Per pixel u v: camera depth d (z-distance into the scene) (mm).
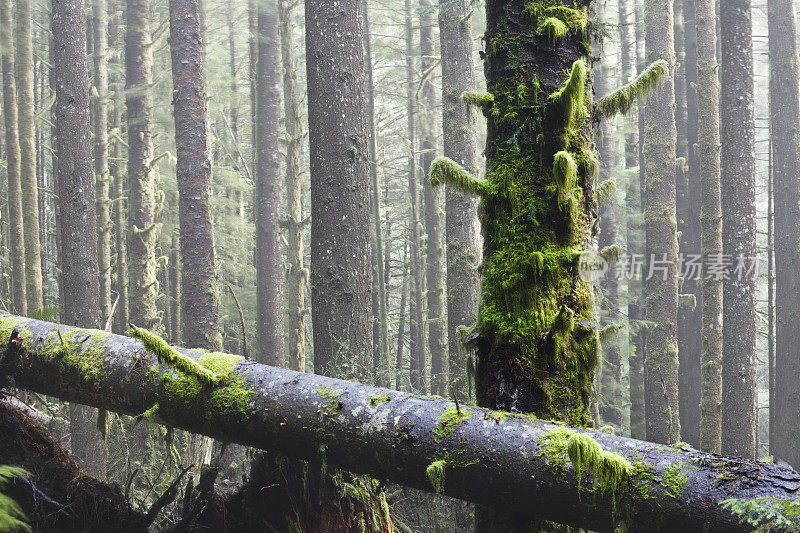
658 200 11391
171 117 14984
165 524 4973
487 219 3059
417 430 2898
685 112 14336
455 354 8227
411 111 18266
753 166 9773
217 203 16219
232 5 17297
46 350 3908
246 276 17719
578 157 2996
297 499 4277
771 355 14664
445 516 5809
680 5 14656
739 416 9656
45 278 16734
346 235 6586
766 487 2264
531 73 2984
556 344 2848
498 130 3043
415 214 17797
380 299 16562
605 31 3189
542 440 2652
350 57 6727
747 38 9688
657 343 11398
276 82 12805
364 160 6746
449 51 8758
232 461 7191
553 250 2918
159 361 3375
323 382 3303
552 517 2656
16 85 11703
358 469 3127
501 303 2943
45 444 4223
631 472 2451
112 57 15336
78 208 7133
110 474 6996
